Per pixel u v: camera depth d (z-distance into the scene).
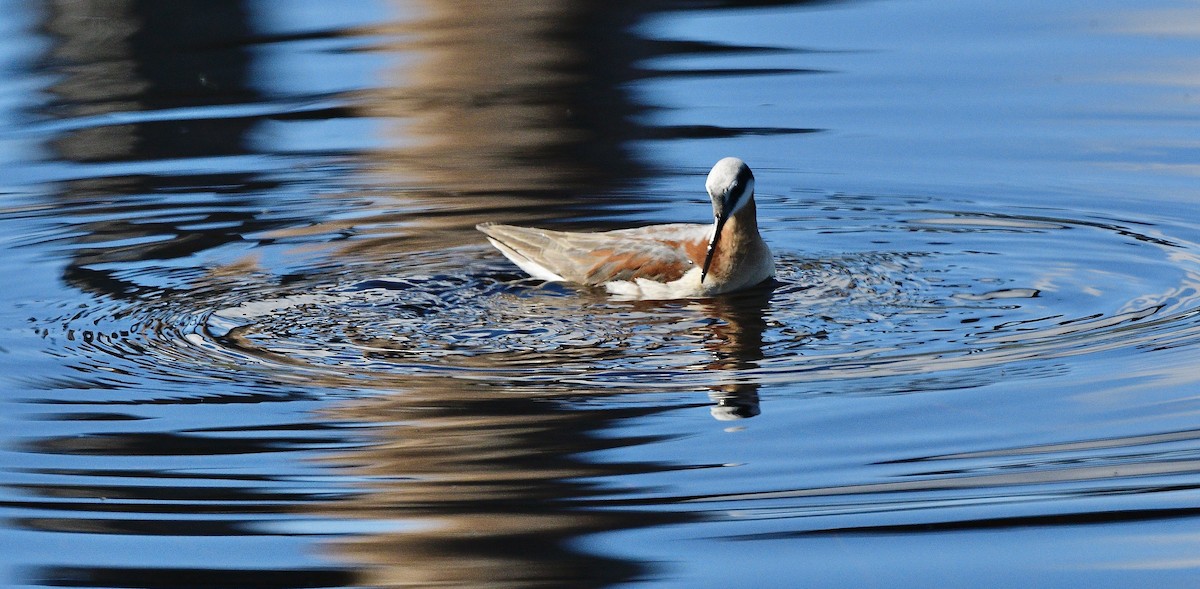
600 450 11.48
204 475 11.21
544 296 15.27
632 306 14.94
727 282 15.14
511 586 9.84
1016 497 10.67
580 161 19.69
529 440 11.64
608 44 24.78
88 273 15.74
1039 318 14.08
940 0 27.12
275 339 13.80
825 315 14.39
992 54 23.72
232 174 19.25
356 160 19.73
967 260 15.94
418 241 16.91
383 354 13.44
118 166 19.61
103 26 25.91
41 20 26.25
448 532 10.35
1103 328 13.72
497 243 16.00
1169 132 19.92
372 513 10.65
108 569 9.97
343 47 24.36
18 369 13.09
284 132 20.91
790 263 16.12
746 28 25.67
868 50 24.22
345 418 12.03
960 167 19.09
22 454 11.52
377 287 15.38
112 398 12.46
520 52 23.78
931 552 10.08
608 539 10.29
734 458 11.36
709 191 15.02
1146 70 22.53
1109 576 9.73
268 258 16.28
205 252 16.44
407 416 12.05
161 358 13.34
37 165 19.62
